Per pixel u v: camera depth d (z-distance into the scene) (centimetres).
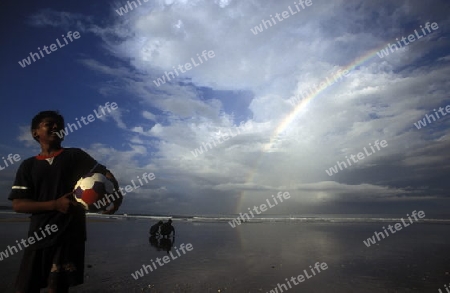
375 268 882
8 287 614
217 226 2917
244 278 752
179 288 656
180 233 2067
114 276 760
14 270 766
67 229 252
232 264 937
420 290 662
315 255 1120
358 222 3884
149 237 1700
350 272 830
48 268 247
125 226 2559
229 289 654
